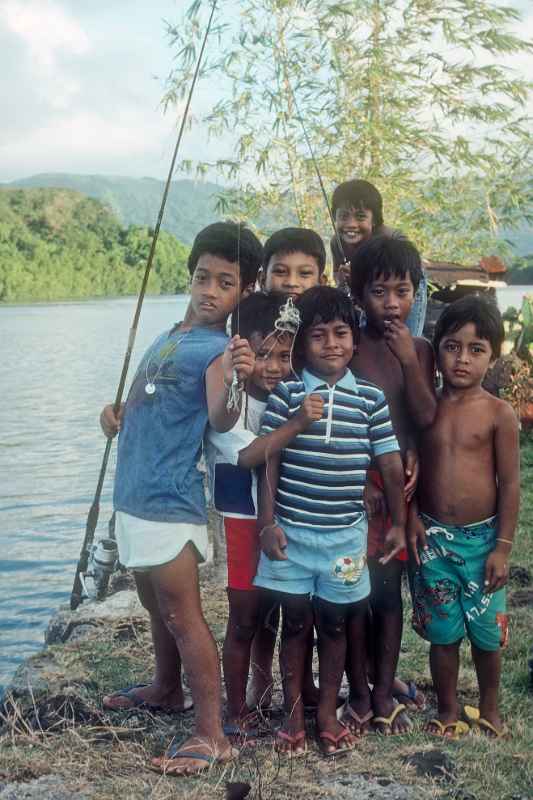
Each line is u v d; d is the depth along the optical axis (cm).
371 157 963
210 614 486
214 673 339
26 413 2106
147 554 338
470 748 333
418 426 359
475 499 349
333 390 340
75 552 959
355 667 358
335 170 955
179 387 342
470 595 351
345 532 338
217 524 639
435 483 353
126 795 311
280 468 342
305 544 337
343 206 476
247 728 356
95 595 504
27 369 3297
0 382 2833
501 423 348
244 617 356
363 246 365
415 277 362
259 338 352
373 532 359
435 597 354
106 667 419
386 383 368
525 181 979
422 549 357
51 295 13238
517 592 507
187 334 354
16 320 7875
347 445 337
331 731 338
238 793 304
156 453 342
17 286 12975
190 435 343
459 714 367
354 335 347
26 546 988
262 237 972
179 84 363
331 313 337
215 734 335
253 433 350
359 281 365
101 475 457
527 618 468
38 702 389
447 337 351
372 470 360
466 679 402
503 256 1050
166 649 375
